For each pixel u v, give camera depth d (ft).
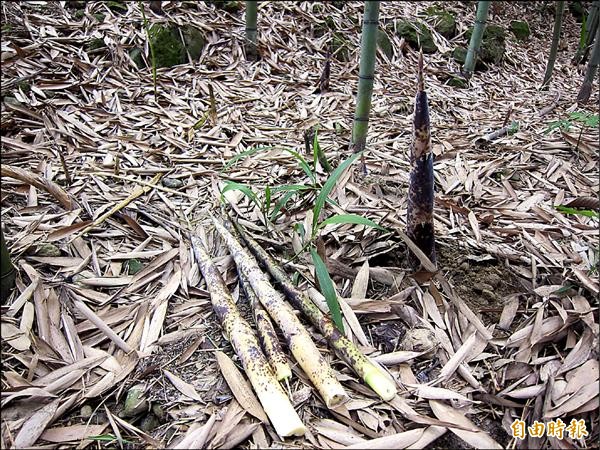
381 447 2.15
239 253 3.06
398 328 2.80
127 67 5.68
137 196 3.72
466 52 8.18
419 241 3.00
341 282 3.07
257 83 6.06
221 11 7.18
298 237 3.36
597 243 3.34
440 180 4.24
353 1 8.55
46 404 2.31
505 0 11.53
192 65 6.07
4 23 5.47
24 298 2.74
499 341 2.70
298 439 2.20
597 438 2.25
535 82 8.27
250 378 2.36
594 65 6.57
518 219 3.69
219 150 4.59
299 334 2.52
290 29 7.31
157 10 6.57
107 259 3.15
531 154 4.76
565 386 2.41
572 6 12.27
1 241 2.64
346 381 2.47
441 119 5.95
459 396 2.37
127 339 2.68
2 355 2.47
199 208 3.76
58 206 3.56
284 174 4.21
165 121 4.94
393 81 6.90
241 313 2.86
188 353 2.61
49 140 4.32
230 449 2.15
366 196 3.86
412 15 8.82
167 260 3.18
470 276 3.12
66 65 5.30
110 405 2.39
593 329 2.61
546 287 2.92
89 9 6.22
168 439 2.22
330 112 5.63
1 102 4.48
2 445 2.11
